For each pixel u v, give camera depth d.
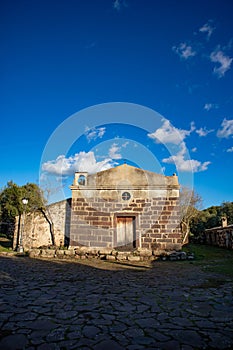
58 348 2.80
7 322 3.60
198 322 3.68
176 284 6.53
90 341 3.00
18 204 24.69
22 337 3.09
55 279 7.09
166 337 3.14
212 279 7.27
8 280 6.84
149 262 11.54
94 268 9.47
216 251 18.52
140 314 4.04
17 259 11.91
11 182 26.56
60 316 3.90
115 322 3.66
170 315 3.99
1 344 2.89
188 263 11.23
